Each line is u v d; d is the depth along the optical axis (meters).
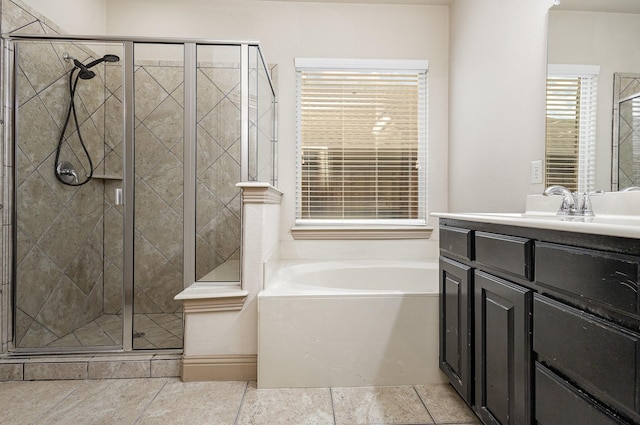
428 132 2.71
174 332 1.93
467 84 2.35
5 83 1.84
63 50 1.93
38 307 1.89
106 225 1.94
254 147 1.97
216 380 1.70
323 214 2.74
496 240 1.13
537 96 1.65
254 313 1.72
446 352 1.54
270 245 1.99
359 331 1.63
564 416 0.81
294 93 2.67
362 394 1.57
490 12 2.04
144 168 1.93
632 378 0.63
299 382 1.62
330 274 2.38
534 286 0.95
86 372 1.71
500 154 1.95
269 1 2.65
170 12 2.62
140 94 1.93
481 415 1.21
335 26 2.67
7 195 1.83
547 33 1.57
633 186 1.21
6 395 1.56
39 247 1.92
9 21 1.84
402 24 2.70
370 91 2.72
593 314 0.74
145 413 1.43
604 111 1.32
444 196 2.71
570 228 0.79
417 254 2.70
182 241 1.93
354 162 2.74
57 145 1.96
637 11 1.21
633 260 0.63
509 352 1.04
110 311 1.89
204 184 1.93
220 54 1.95
